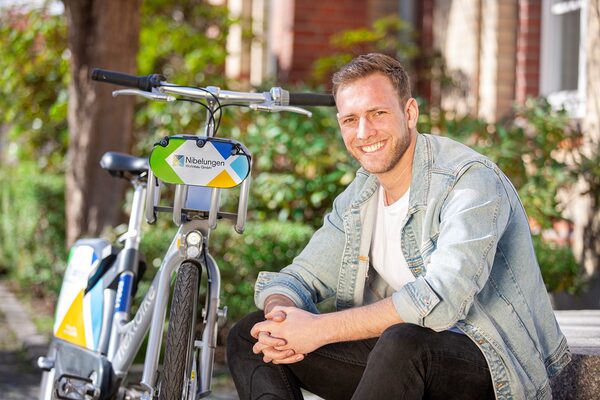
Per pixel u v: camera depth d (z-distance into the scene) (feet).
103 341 14.38
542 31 28.63
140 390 14.30
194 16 36.88
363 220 11.14
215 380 20.59
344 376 10.86
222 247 22.33
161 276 11.76
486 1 29.78
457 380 9.75
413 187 10.52
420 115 24.34
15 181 37.42
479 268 9.70
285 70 35.78
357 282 11.17
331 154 24.40
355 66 10.57
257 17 41.81
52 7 32.55
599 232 23.88
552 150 23.82
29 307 31.78
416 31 34.78
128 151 25.34
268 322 10.34
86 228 25.07
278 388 10.66
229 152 11.10
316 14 35.53
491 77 29.27
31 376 22.38
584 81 25.88
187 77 34.24
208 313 11.56
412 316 9.66
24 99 34.19
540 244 22.90
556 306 24.20
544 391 10.29
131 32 24.94
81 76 25.09
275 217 25.27
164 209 11.61
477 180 10.16
